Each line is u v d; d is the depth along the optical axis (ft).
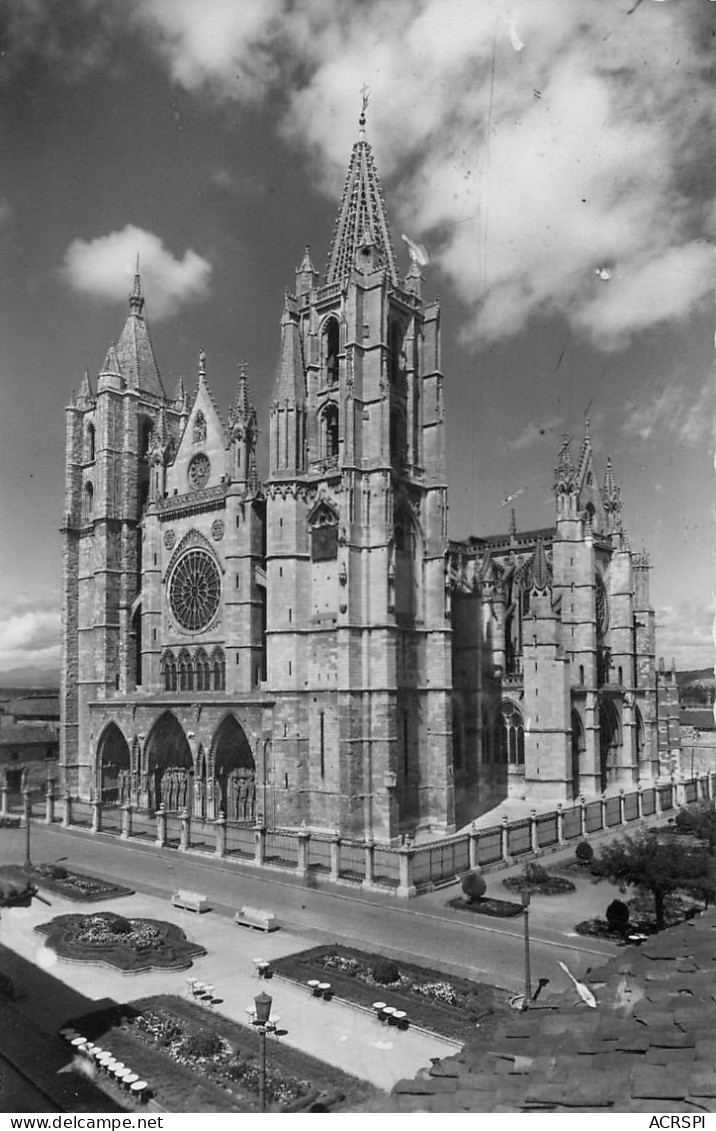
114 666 354.13
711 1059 48.55
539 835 251.80
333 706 265.13
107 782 341.62
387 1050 115.14
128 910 189.16
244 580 298.76
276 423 280.51
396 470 279.90
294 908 190.39
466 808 321.52
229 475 312.29
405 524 285.23
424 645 284.00
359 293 272.72
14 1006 129.18
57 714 357.61
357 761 255.91
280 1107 95.71
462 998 132.57
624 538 392.47
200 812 292.20
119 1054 110.32
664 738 419.33
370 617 260.62
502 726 353.51
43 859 236.84
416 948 161.17
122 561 358.64
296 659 271.28
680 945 67.72
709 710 460.55
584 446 398.83
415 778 276.00
